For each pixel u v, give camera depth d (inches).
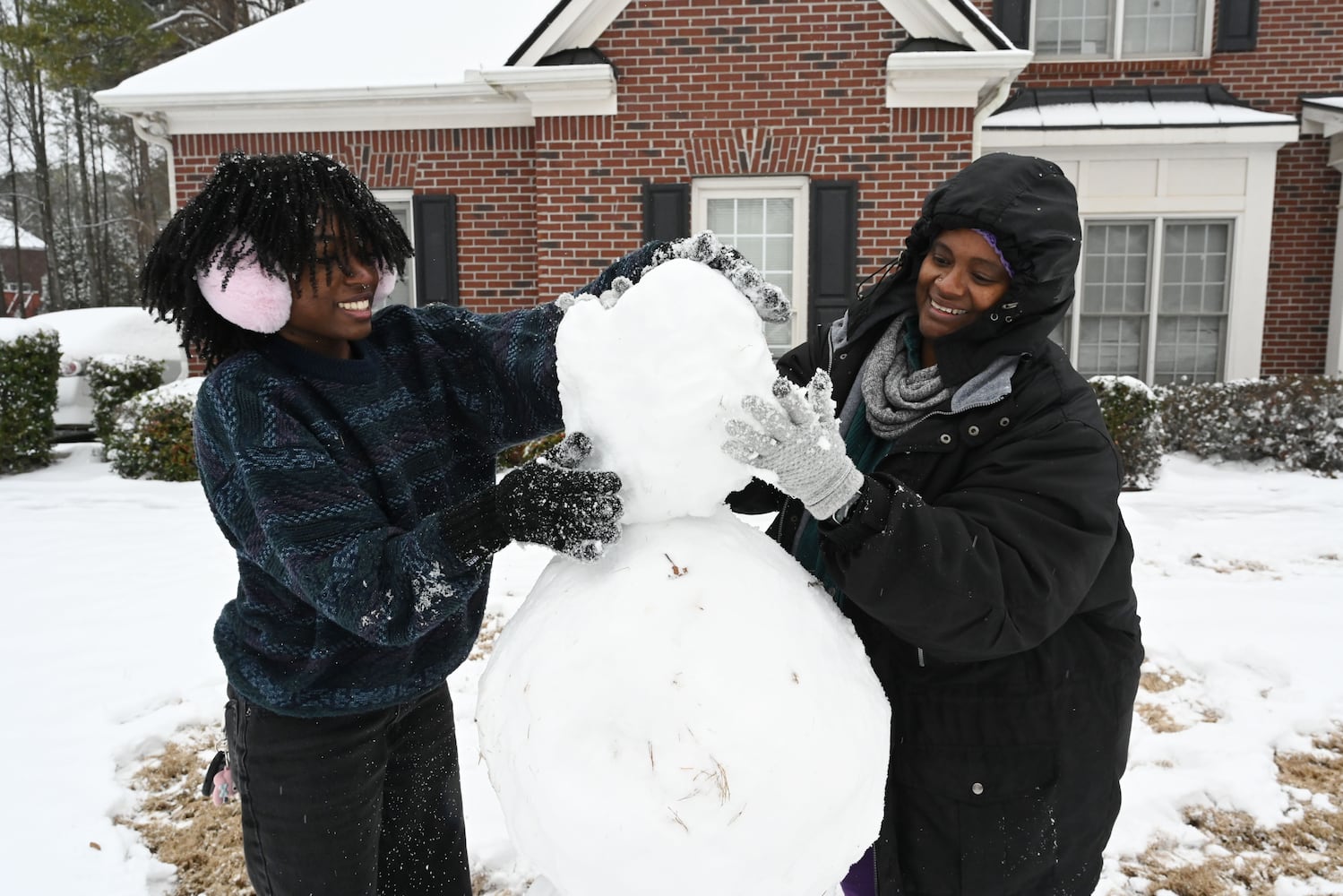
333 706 60.2
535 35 317.1
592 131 327.3
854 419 63.8
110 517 278.1
